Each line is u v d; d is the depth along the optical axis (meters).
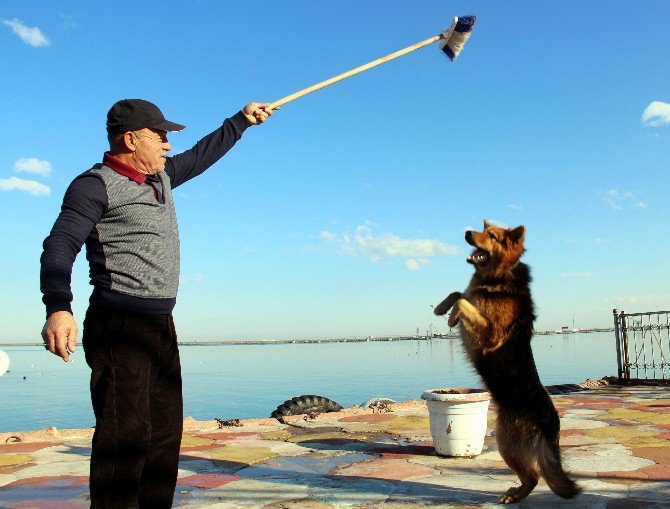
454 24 3.42
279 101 3.13
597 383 10.91
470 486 3.89
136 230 2.25
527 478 3.41
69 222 2.09
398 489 3.84
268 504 3.51
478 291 3.58
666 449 4.91
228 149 2.98
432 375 27.59
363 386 22.73
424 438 5.82
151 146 2.36
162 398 2.43
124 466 2.18
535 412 3.33
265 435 6.13
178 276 2.45
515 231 3.59
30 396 21.30
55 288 1.96
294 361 50.97
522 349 3.41
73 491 3.86
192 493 3.79
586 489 3.69
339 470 4.45
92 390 2.23
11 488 3.94
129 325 2.23
